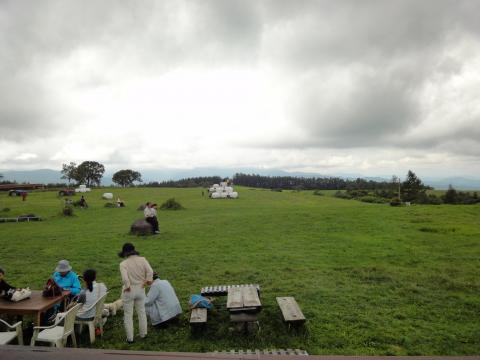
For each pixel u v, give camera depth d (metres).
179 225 34.22
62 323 9.63
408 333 9.77
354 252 20.38
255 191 107.56
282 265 17.56
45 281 15.88
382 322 10.52
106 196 75.38
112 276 16.58
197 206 59.12
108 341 9.51
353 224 31.00
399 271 16.14
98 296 9.75
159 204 63.75
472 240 23.34
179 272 16.56
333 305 11.96
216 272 16.45
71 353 2.06
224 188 82.00
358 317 10.88
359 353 8.61
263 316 11.05
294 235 26.59
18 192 85.88
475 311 11.43
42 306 8.98
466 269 16.50
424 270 16.34
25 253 22.34
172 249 22.20
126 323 9.27
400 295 13.01
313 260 18.55
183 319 10.79
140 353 2.11
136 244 24.28
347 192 115.75
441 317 10.96
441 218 33.06
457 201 96.75
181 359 2.06
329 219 34.59
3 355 2.03
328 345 9.07
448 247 21.38
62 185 129.62
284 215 39.12
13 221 41.81
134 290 9.30
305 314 11.16
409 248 21.22
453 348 8.94
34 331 8.48
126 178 167.00
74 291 10.77
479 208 40.31
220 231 29.47
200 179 182.00
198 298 10.88
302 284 14.32
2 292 9.72
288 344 9.12
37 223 39.59
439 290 13.52
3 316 9.59
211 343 9.24
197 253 20.80
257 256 19.69
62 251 22.64
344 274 15.80
